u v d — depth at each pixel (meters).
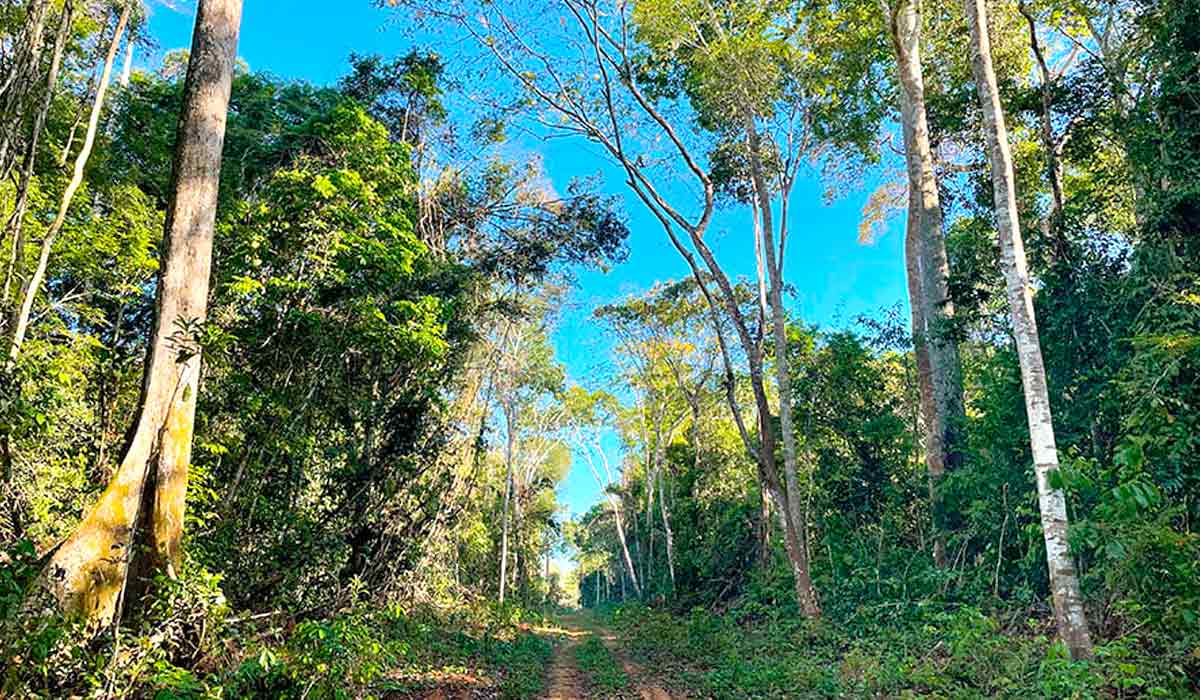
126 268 12.55
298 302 11.88
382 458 14.37
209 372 11.41
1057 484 7.41
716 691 11.15
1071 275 12.34
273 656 6.40
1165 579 7.89
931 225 17.56
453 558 24.22
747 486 29.98
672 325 30.58
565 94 18.53
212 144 8.18
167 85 16.36
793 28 17.08
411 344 13.48
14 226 8.44
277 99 17.42
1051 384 12.23
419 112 18.86
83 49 11.38
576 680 14.68
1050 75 18.06
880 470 20.41
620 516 50.59
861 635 13.55
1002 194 9.11
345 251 12.18
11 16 8.59
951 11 16.84
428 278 16.41
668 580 33.53
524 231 20.84
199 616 6.74
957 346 17.28
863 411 21.61
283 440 11.56
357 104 14.15
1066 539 8.16
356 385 14.14
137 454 7.12
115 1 10.59
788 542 16.64
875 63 18.62
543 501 45.75
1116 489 6.78
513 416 30.91
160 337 7.57
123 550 6.61
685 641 17.70
